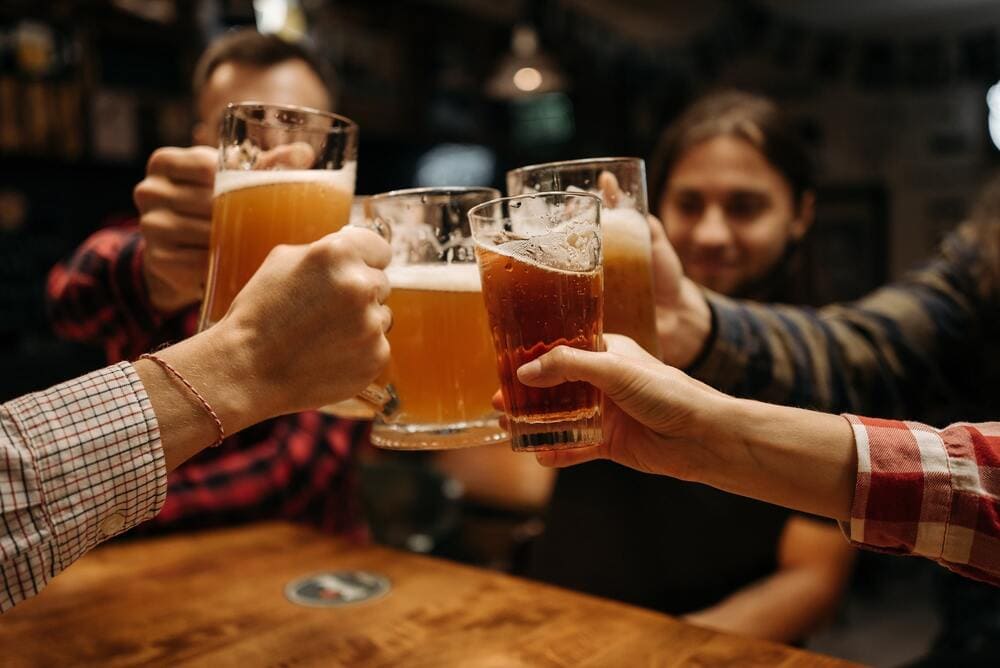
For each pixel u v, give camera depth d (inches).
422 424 34.4
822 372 47.1
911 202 305.9
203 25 139.9
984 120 293.9
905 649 133.7
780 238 68.2
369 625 38.7
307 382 28.9
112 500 26.8
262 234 32.3
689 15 263.1
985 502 27.9
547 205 28.2
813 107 305.0
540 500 103.0
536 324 28.1
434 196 33.6
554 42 232.5
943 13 273.0
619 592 63.5
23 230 127.7
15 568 25.3
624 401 28.7
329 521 76.4
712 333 44.3
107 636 38.2
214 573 46.4
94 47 131.9
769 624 55.9
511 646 36.0
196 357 27.7
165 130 140.0
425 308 33.2
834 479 29.1
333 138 33.8
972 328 52.7
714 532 61.5
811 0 260.8
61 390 26.6
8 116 121.6
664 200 69.8
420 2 205.9
